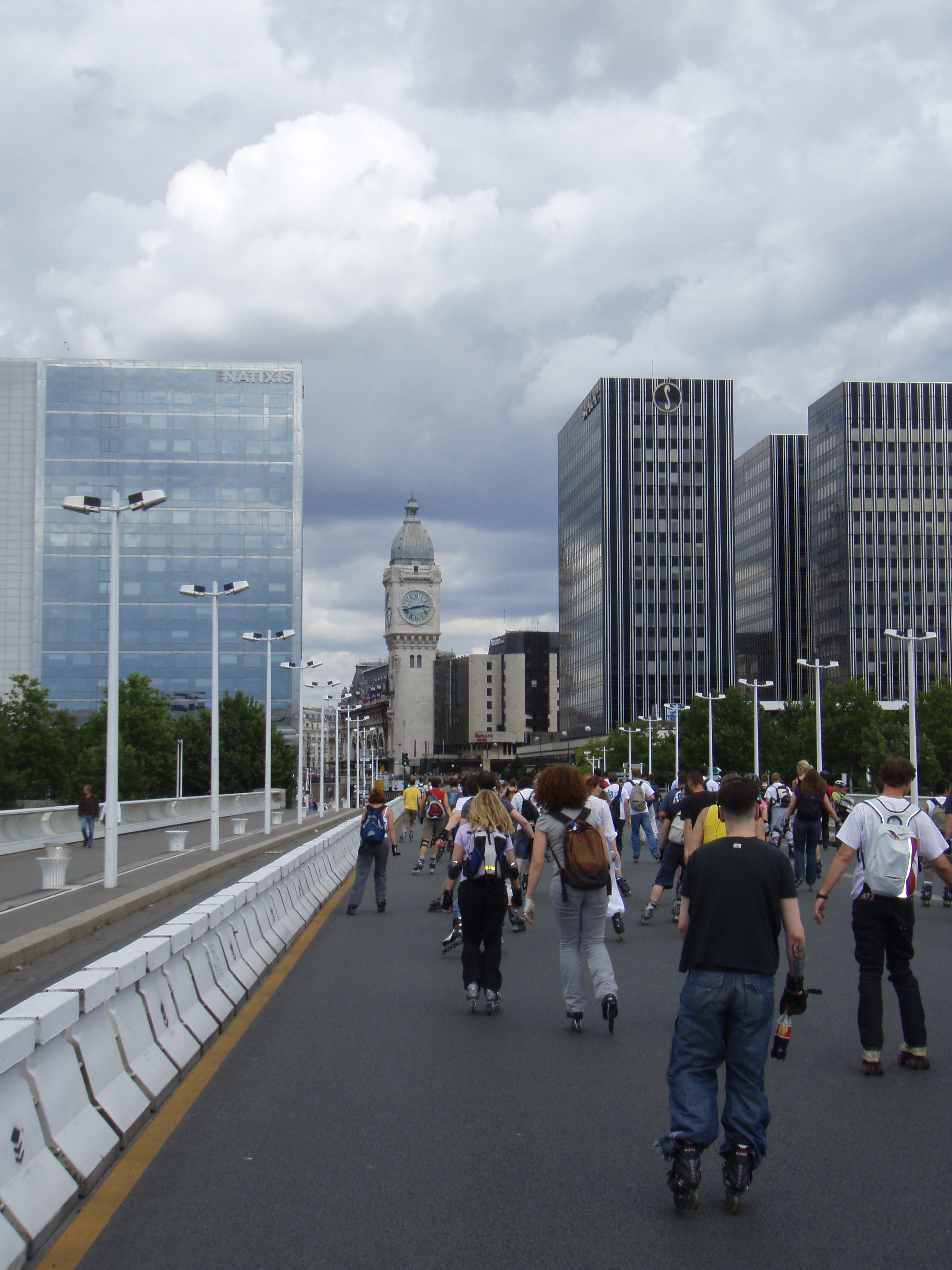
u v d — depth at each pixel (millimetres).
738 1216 5406
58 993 5859
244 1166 6035
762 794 29500
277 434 113125
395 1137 6551
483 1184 5801
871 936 8336
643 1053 8703
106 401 111812
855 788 95125
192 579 111438
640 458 152000
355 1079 7859
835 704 94750
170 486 111750
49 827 38156
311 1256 4895
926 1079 8047
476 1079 7906
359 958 13562
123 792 78438
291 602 111875
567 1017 10055
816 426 155625
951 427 147250
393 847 19000
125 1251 4926
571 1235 5152
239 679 111125
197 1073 7957
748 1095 5668
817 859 22250
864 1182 5891
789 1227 5270
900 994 8375
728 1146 5594
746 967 5691
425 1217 5352
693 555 151375
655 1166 6094
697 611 150625
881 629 145000
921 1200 5629
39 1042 5359
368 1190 5695
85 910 17391
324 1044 8938
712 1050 5723
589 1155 6250
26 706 74125
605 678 149250
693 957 5797
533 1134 6625
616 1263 4852
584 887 9391
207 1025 8914
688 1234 5172
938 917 18641
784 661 173625
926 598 145500
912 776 8477
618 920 15297
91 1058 6312
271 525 112312
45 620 109562
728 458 152500
